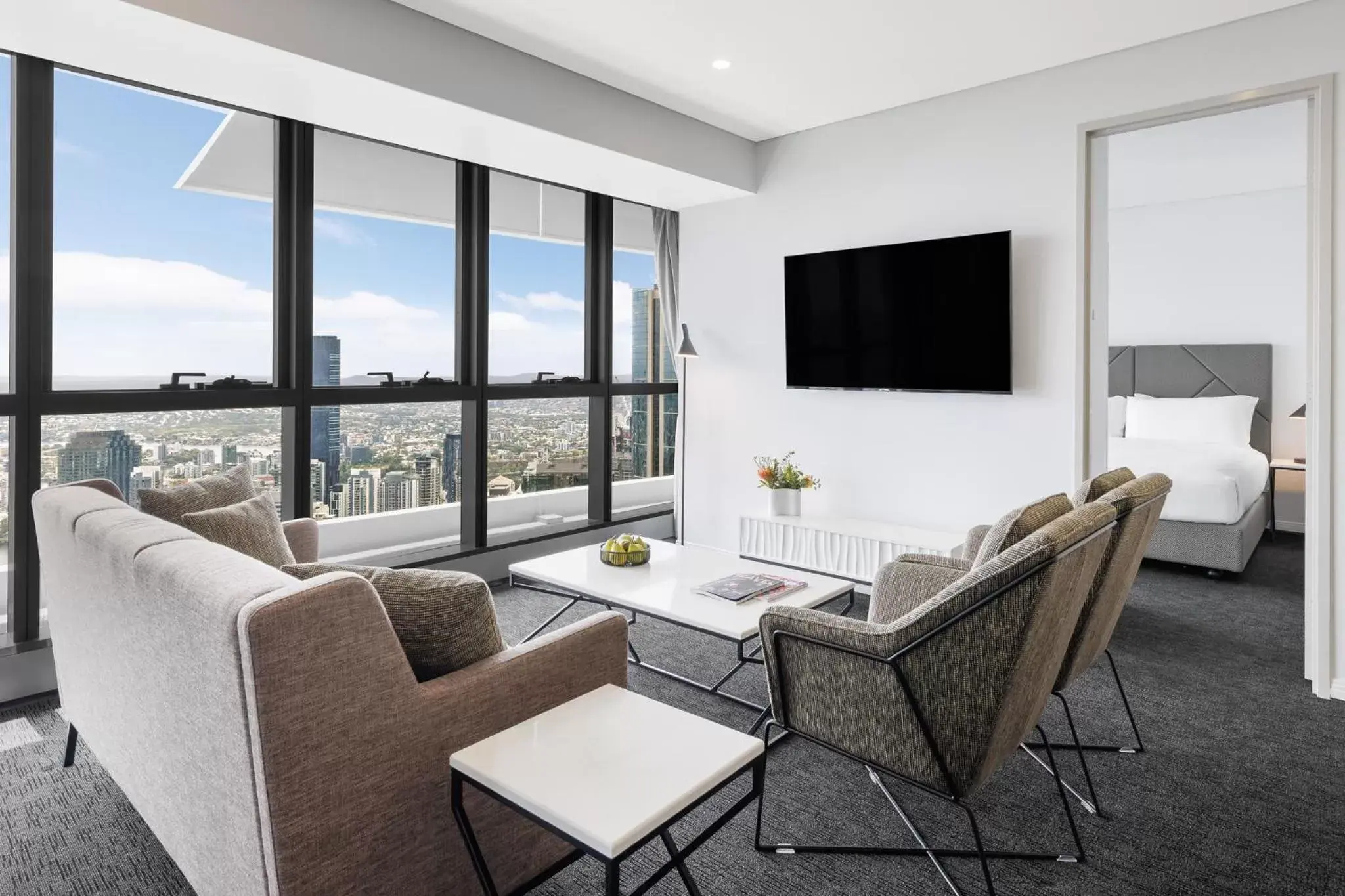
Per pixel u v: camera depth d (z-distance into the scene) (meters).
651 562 3.22
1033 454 3.67
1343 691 2.84
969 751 1.62
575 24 3.06
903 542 3.75
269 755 1.24
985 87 3.72
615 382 5.14
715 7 2.92
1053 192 3.55
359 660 1.34
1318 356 2.87
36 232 2.81
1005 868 1.88
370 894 1.39
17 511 2.82
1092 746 2.49
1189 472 4.57
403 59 2.93
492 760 1.39
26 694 2.81
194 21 2.43
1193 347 5.94
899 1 2.88
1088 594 2.03
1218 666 3.18
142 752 1.67
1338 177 2.83
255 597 1.26
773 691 1.90
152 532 1.67
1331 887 1.81
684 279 5.02
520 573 3.09
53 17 2.40
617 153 3.75
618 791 1.29
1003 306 3.63
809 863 1.90
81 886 1.81
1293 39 2.93
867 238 4.16
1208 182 5.39
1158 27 3.10
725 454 4.88
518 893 1.66
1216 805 2.15
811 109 4.03
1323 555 2.87
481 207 4.19
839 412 4.35
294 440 3.54
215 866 1.45
